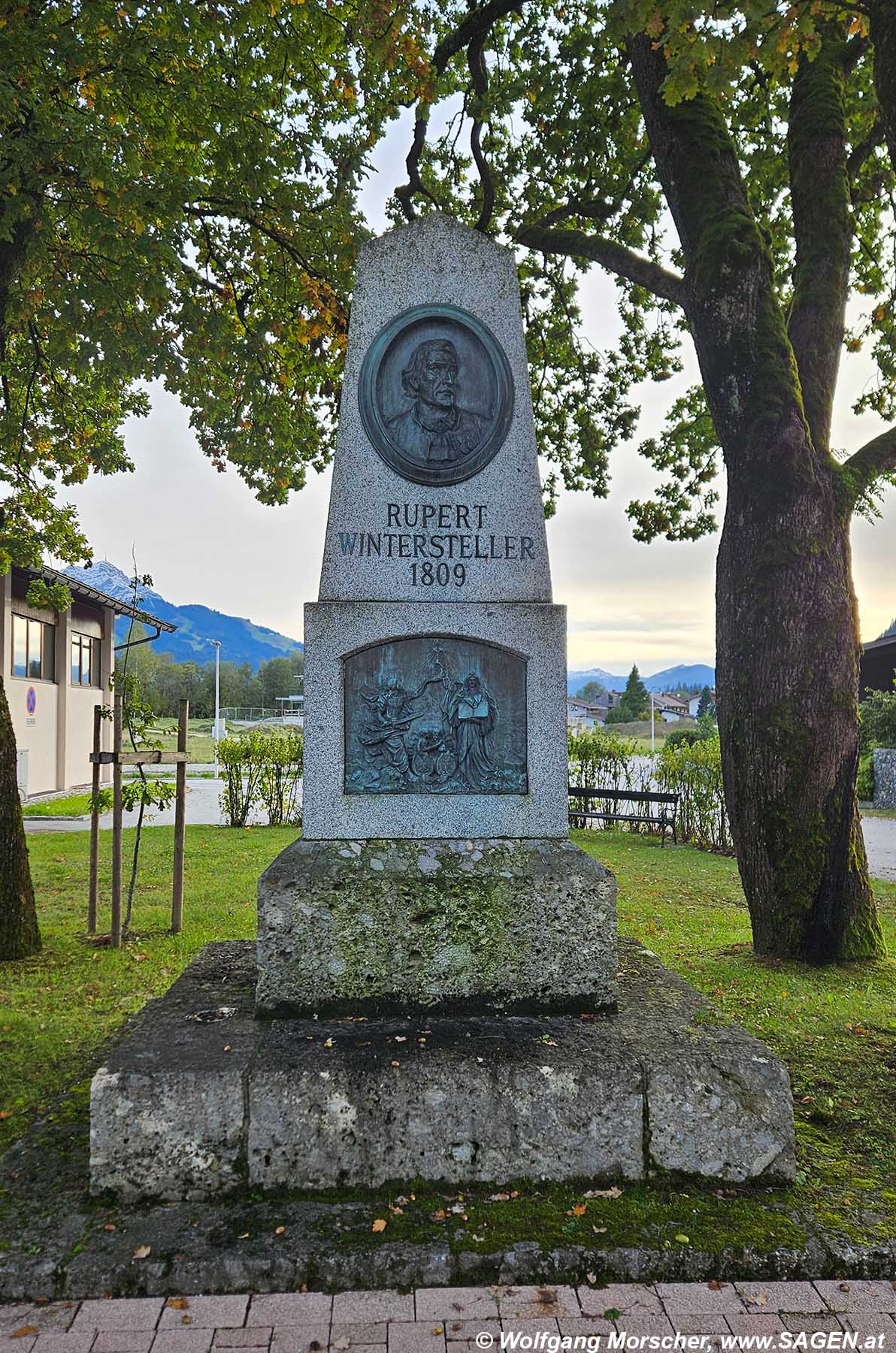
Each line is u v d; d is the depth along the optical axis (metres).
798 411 6.64
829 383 7.23
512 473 4.27
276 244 9.20
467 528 4.22
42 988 5.90
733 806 6.79
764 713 6.55
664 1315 2.64
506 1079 3.25
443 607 4.12
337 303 8.98
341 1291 2.75
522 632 4.14
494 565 4.21
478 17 8.15
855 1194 3.24
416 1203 3.11
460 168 11.39
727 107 9.74
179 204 6.77
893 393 10.89
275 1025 3.65
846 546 6.78
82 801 19.36
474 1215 3.03
